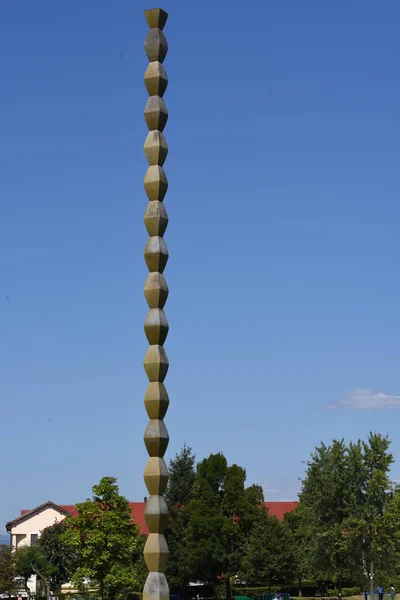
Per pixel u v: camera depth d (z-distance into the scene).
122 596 82.00
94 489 79.62
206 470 104.12
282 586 110.06
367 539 81.12
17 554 100.25
